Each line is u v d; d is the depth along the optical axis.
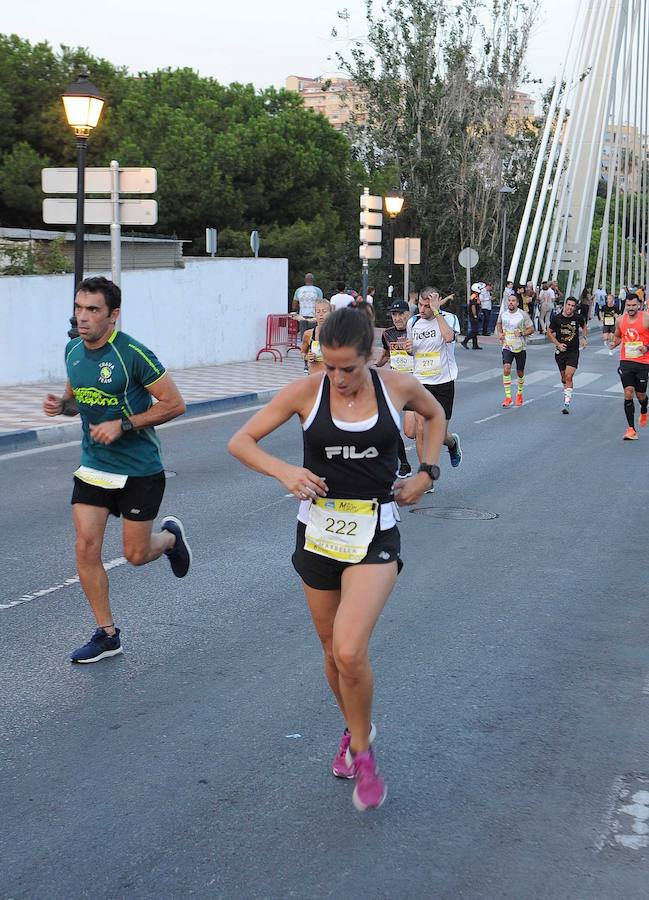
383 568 3.74
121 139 33.38
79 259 14.55
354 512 3.74
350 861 3.49
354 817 3.80
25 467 11.40
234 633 5.93
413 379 3.91
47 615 6.20
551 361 29.50
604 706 4.95
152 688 5.07
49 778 4.08
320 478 3.67
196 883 3.34
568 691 5.13
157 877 3.37
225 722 4.67
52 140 31.47
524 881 3.39
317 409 3.69
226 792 3.98
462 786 4.08
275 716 4.75
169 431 14.61
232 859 3.49
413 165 43.78
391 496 3.83
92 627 5.99
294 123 38.12
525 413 17.75
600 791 4.06
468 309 33.56
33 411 15.05
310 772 4.18
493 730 4.64
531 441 14.36
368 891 3.31
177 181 33.66
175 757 4.29
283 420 3.76
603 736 4.60
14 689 5.02
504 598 6.76
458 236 45.41
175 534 5.95
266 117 37.25
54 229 31.53
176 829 3.69
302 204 38.00
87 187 15.23
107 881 3.35
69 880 3.35
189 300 23.48
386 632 6.02
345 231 42.19
